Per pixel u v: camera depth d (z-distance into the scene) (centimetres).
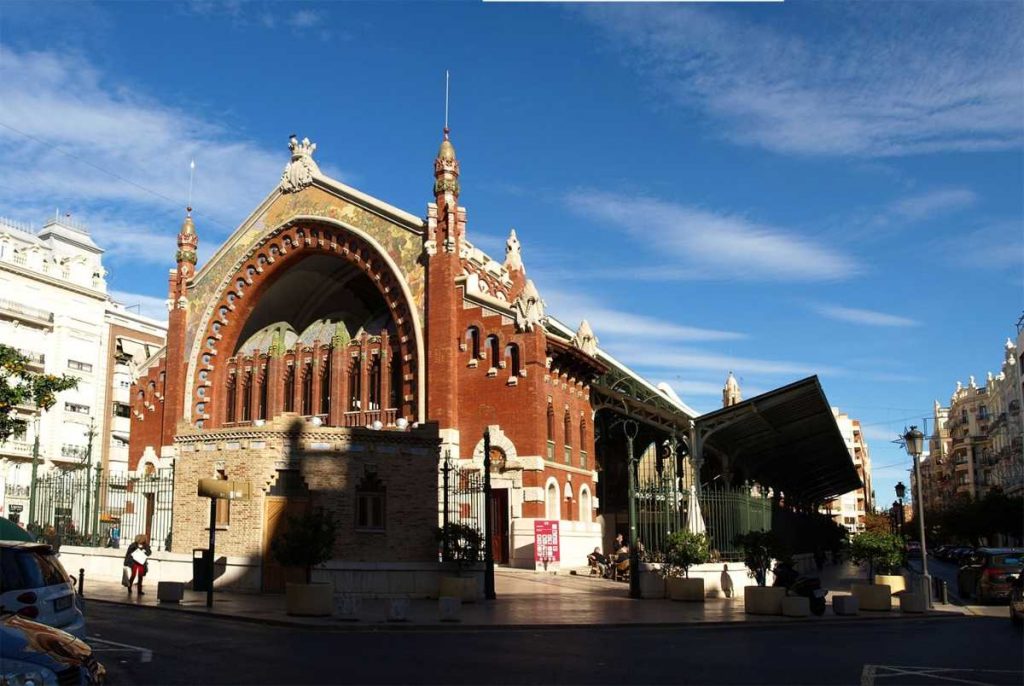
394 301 4747
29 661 948
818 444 5519
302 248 5197
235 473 2938
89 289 7744
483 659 1574
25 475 7019
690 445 4047
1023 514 9694
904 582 3459
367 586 2822
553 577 3753
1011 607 2405
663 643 1872
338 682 1320
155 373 5825
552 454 4372
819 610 2595
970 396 14738
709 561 3266
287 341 5631
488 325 4391
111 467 7806
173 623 2103
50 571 1541
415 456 3023
